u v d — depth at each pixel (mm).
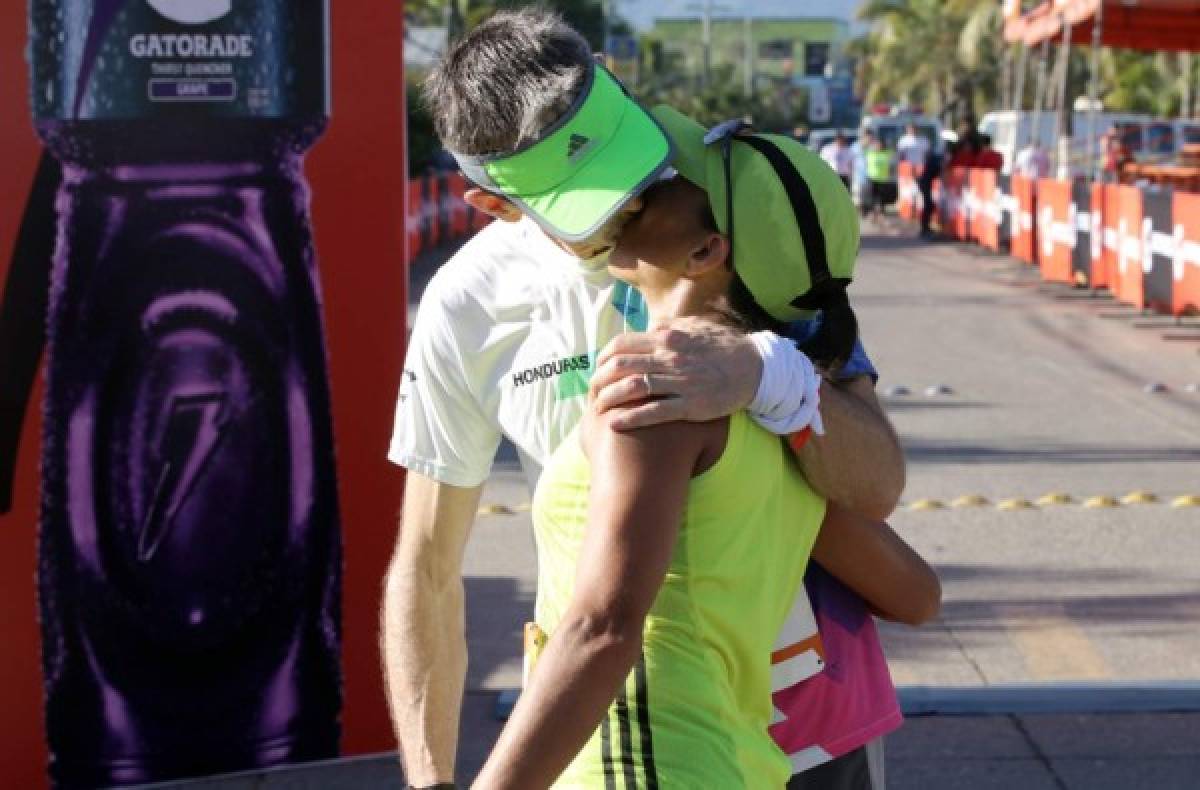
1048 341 15984
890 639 6648
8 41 4668
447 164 30000
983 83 79312
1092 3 23578
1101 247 19203
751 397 2311
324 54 4848
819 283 2498
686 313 2523
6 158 4711
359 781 5047
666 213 2463
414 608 3061
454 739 3064
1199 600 7215
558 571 2479
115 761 5008
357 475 5043
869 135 37250
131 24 4703
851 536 2607
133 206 4785
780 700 2570
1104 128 44938
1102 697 5836
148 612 4965
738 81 93312
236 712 5059
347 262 4949
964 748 5473
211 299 4871
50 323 4789
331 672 5121
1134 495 9281
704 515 2326
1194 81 63312
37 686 4934
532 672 2322
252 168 4836
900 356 15039
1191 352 15102
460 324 3031
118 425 4867
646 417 2244
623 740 2334
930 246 29000
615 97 2422
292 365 4949
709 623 2357
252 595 5023
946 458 10461
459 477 3117
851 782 2645
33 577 4887
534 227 2982
